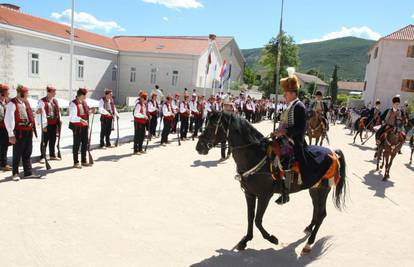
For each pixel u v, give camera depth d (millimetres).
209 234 5633
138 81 34438
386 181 10250
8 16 24688
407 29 36031
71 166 9305
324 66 192750
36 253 4680
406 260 5215
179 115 15727
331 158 5320
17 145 7617
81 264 4473
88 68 30719
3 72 23047
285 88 4812
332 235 5973
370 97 37312
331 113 33312
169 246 5109
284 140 4805
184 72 32781
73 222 5734
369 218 6949
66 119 18031
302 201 7656
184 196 7496
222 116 4852
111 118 12242
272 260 4906
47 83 26531
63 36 27609
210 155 12320
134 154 11570
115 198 7051
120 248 4961
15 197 6664
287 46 50938
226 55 41750
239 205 7125
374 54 38250
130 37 38688
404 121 10414
